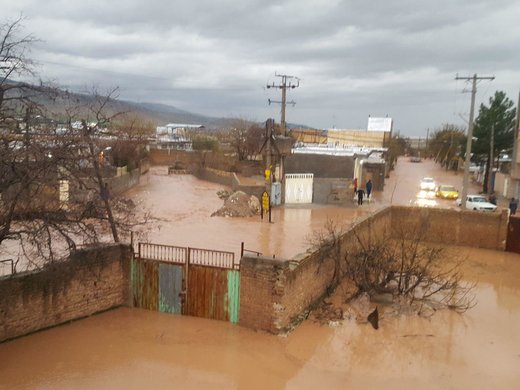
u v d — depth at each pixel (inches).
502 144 1975.9
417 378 523.2
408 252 930.7
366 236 940.6
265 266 578.9
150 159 2989.7
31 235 615.2
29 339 545.6
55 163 557.0
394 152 2957.7
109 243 639.8
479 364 561.6
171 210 1245.7
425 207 1178.0
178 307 626.8
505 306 762.2
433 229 1175.0
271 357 539.8
